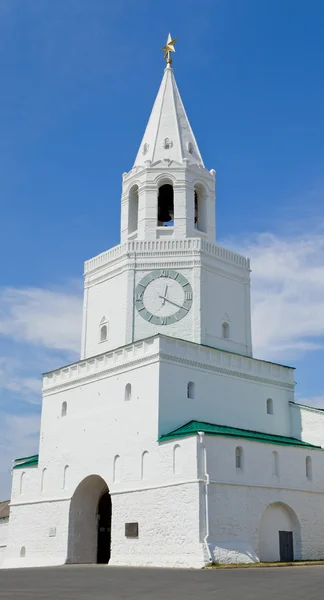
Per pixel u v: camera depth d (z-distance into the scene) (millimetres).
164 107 57875
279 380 51750
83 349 52781
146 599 20953
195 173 54625
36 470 51594
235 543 39531
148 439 43094
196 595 22125
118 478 44531
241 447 42312
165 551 39594
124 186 56031
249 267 54625
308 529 44469
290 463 45125
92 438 47562
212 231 54562
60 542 47375
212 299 50781
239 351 51344
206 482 39219
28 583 27172
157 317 49344
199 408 45500
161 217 56844
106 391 47656
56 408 51750
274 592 22766
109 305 51844
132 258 51125
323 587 24109
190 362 45969
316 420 49781
